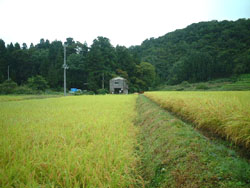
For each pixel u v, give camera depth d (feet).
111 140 12.98
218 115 13.00
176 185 7.86
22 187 7.13
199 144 10.61
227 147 10.61
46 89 127.44
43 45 276.00
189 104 19.83
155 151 12.00
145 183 8.68
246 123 9.96
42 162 8.71
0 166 8.70
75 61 173.06
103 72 160.04
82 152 10.37
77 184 7.30
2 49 181.88
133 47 396.98
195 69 214.90
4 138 12.39
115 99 58.80
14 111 27.99
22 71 181.78
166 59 302.66
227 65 195.11
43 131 15.14
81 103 43.21
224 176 7.14
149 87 208.33
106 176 7.88
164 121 18.04
